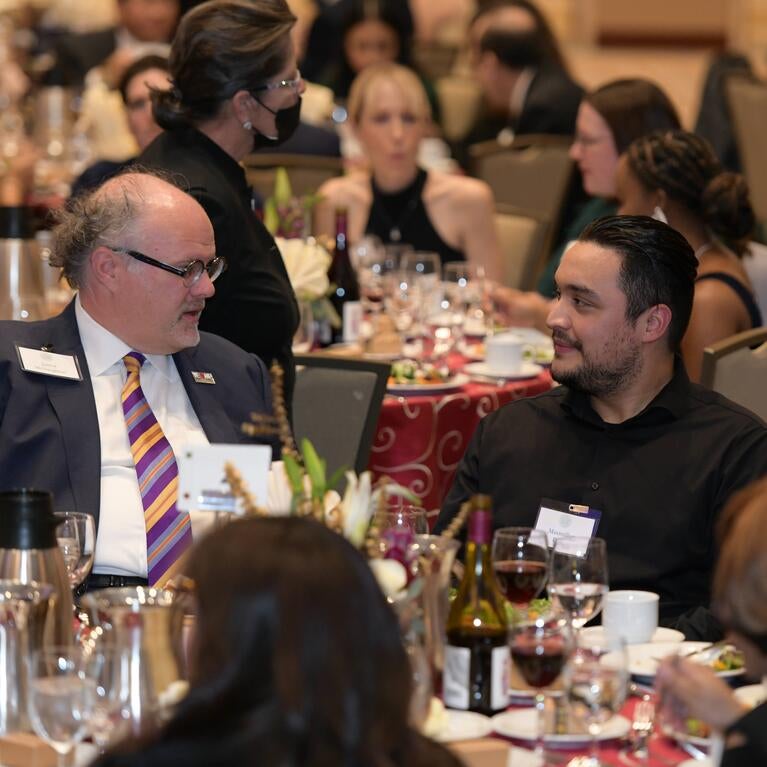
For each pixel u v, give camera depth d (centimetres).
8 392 441
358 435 573
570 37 2473
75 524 363
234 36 536
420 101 870
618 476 443
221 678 206
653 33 2464
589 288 439
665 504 436
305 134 1089
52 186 969
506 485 461
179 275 443
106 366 450
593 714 299
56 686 288
